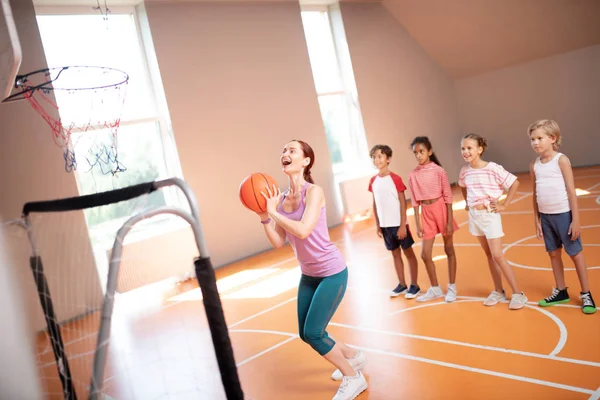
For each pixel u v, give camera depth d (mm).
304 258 2768
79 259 2658
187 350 3605
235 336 4219
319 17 9273
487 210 3660
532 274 4383
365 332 3795
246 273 6500
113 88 6336
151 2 6875
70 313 2494
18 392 2094
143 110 7008
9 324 2111
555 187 3443
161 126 7105
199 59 7277
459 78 11273
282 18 8297
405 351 3348
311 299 2852
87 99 6137
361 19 9508
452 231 4012
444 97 11125
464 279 4559
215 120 7367
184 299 5594
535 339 3164
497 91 10805
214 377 3109
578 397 2461
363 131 9414
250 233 7590
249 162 7672
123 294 3361
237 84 7648
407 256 4305
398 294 4461
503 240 5660
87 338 2461
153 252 6387
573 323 3287
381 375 3078
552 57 9914
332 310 2768
